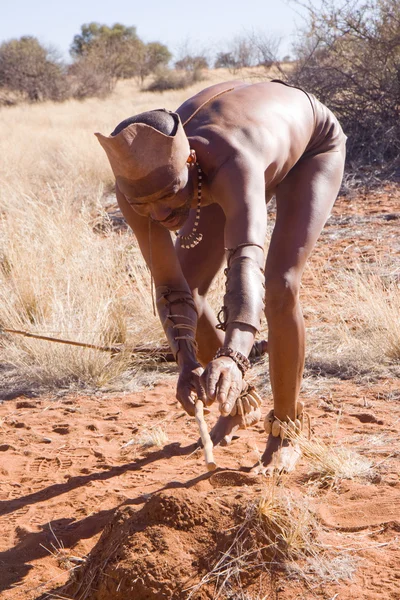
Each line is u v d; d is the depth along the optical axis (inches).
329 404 251.8
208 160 158.6
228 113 167.6
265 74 849.5
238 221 150.7
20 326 329.7
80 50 3629.4
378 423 232.2
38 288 359.3
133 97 2263.8
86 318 326.0
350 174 645.9
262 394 265.4
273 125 171.6
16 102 2231.8
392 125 694.5
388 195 584.4
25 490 205.8
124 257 427.5
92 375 298.5
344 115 718.5
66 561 163.3
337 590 138.8
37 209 470.9
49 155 882.1
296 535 146.3
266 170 168.6
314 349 300.0
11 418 265.1
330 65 751.7
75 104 2028.8
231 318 142.1
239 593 137.6
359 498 177.9
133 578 137.8
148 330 332.5
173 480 199.5
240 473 185.8
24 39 2367.1
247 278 143.8
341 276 378.0
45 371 300.0
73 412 267.9
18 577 159.3
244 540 144.9
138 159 146.3
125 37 3228.3
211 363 137.4
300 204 183.3
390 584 139.9
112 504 188.4
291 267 178.7
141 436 237.3
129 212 173.0
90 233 442.6
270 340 186.2
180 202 156.2
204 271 204.5
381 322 306.3
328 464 192.2
